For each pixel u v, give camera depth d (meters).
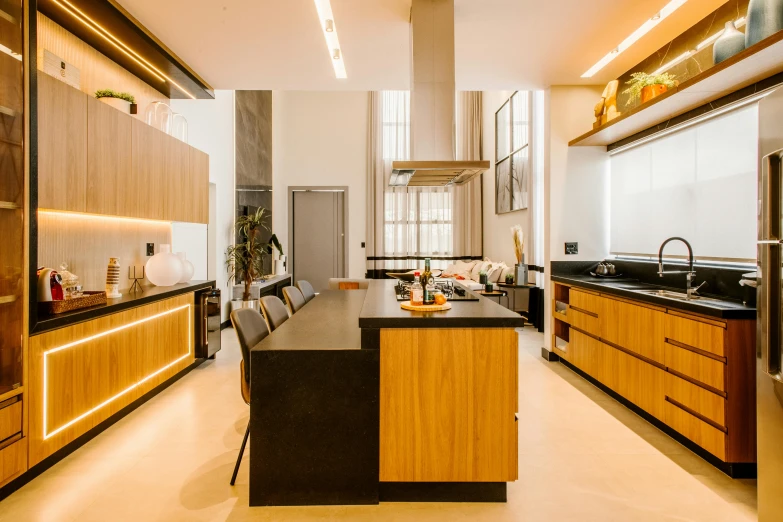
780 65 2.48
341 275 9.89
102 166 3.01
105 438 2.79
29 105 2.28
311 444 2.13
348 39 3.61
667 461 2.53
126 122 3.31
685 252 3.57
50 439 2.40
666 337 2.84
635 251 4.29
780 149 1.78
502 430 2.17
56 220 3.03
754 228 2.93
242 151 7.22
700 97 3.06
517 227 6.66
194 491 2.21
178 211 4.18
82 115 2.80
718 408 2.39
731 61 2.46
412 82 3.16
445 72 3.14
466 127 9.48
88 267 3.37
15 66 2.25
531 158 6.69
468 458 2.17
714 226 3.27
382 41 3.65
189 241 5.39
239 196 7.10
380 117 9.66
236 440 2.78
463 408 2.17
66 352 2.51
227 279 6.66
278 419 2.13
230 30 3.45
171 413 3.21
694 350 2.58
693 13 3.23
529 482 2.32
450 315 2.22
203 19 3.28
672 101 3.16
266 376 2.13
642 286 3.84
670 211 3.76
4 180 2.20
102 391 2.84
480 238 9.62
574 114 4.73
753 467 2.34
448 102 3.20
